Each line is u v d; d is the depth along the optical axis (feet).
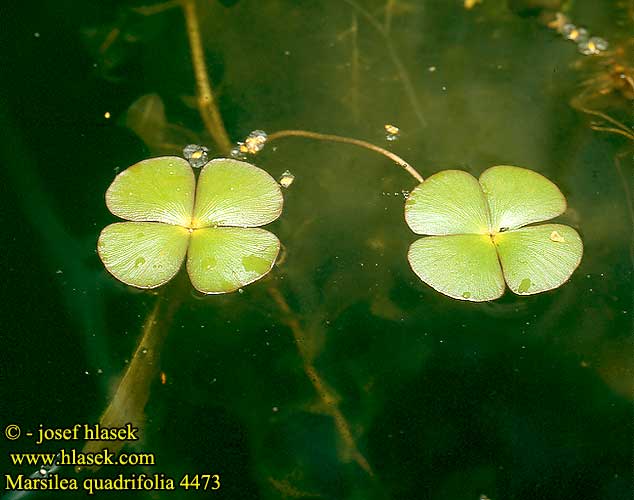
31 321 0.90
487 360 0.90
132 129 0.97
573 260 0.92
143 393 0.89
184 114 0.98
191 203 0.93
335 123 0.98
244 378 0.89
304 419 0.88
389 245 0.93
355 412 0.89
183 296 0.91
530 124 0.99
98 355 0.89
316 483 0.87
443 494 0.87
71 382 0.89
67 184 0.95
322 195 0.95
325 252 0.93
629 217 0.95
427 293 0.92
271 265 0.91
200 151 0.96
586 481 0.87
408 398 0.89
